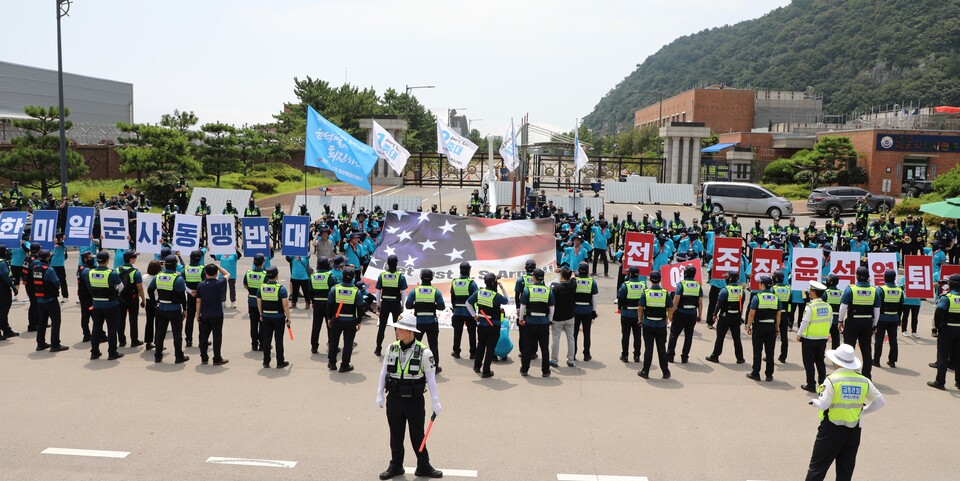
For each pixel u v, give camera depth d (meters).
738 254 16.19
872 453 8.98
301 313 16.91
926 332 16.56
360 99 66.75
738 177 59.22
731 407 10.69
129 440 8.83
